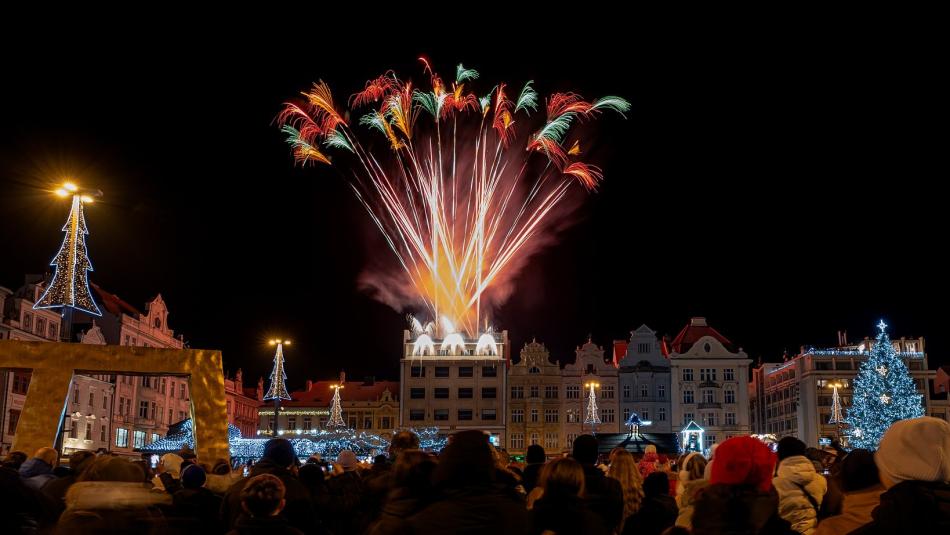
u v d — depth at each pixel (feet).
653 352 343.67
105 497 20.10
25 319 238.07
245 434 404.57
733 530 19.92
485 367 340.80
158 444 149.89
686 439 163.02
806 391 357.61
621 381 341.82
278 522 23.97
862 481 23.41
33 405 84.89
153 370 88.63
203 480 36.81
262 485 24.11
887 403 280.72
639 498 36.11
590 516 23.75
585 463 33.73
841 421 327.06
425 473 24.09
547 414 340.39
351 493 38.58
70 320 95.76
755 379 422.82
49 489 36.83
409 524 20.99
